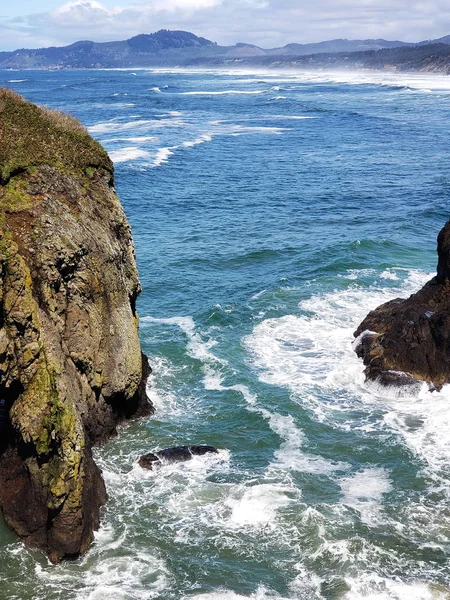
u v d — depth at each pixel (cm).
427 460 2552
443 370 3023
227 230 5609
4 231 2238
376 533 2162
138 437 2705
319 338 3544
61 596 1927
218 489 2381
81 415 2438
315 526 2189
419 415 2853
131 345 2755
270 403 2945
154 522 2219
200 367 3256
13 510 2161
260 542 2130
